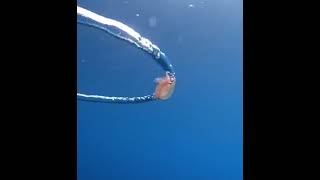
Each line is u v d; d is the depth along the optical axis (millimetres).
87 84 6125
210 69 6488
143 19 5535
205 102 6875
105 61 5930
